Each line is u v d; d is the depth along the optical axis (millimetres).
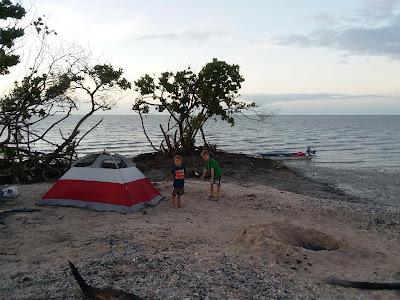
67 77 17109
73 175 11562
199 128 26969
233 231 9570
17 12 14383
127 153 39750
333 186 21422
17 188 13609
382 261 7824
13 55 13938
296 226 9375
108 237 8289
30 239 8156
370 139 66125
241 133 81688
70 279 6012
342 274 6984
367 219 11930
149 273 6324
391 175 26328
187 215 11133
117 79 18531
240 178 20812
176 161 11953
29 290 5633
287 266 7250
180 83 25000
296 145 52594
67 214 10430
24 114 16422
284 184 20406
